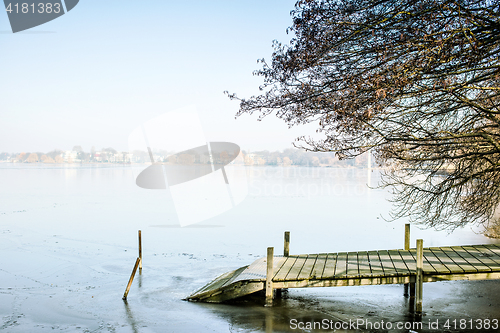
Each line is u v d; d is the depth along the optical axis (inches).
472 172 328.2
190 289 389.1
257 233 753.6
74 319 304.2
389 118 293.0
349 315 313.7
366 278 313.6
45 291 384.8
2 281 423.5
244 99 326.6
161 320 299.0
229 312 318.3
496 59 258.7
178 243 650.8
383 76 249.4
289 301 349.4
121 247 615.5
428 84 278.1
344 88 272.5
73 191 1672.0
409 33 242.2
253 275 336.8
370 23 256.4
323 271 329.1
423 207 382.3
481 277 313.3
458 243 621.0
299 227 825.5
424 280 313.4
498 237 647.1
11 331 280.2
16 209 1095.0
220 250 597.9
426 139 273.3
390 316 311.7
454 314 314.2
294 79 304.3
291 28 283.3
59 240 669.9
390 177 389.4
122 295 370.3
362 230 787.4
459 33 227.9
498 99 313.0
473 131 312.8
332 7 271.9
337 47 281.6
